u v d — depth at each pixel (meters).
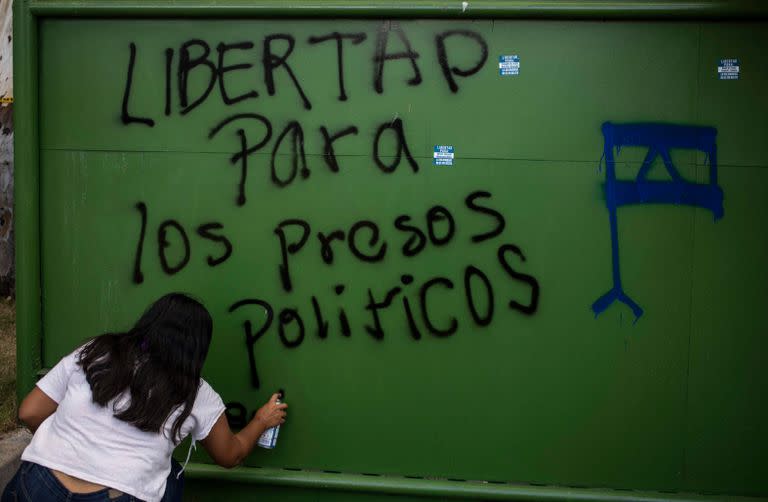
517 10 2.42
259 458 2.64
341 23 2.50
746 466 2.50
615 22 2.44
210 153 2.57
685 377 2.50
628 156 2.46
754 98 2.42
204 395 2.17
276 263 2.58
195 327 2.12
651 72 2.44
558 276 2.51
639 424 2.52
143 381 1.98
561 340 2.52
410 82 2.50
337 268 2.56
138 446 1.96
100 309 2.64
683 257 2.47
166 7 2.51
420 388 2.57
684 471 2.52
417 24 2.49
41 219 2.64
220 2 2.50
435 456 2.58
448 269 2.53
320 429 2.61
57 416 2.01
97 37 2.57
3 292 5.36
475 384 2.55
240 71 2.54
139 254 2.62
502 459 2.56
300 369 2.60
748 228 2.45
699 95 2.44
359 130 2.53
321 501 2.63
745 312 2.46
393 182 2.53
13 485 1.95
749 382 2.48
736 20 2.40
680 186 2.46
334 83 2.52
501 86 2.48
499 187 2.50
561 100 2.47
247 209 2.57
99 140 2.60
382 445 2.59
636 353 2.50
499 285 2.52
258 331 2.60
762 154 2.43
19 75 2.56
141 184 2.60
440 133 2.50
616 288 2.49
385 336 2.56
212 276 2.60
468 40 2.48
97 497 1.88
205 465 2.65
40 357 2.66
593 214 2.48
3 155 5.31
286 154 2.55
